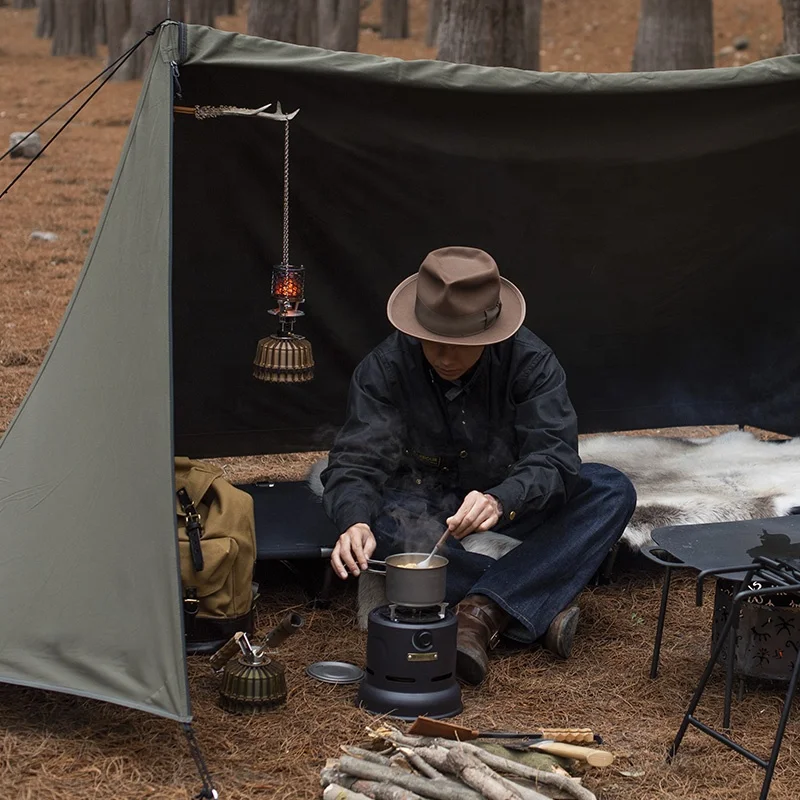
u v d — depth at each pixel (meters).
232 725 3.03
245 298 4.43
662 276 4.87
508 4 8.09
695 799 2.75
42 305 8.08
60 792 2.68
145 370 3.04
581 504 3.61
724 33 22.14
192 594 3.43
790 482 4.62
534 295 4.80
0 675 3.02
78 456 3.15
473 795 2.54
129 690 2.87
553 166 4.33
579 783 2.66
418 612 3.15
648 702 3.27
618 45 23.36
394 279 4.59
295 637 3.66
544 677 3.41
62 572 3.07
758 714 3.20
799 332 5.20
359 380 3.67
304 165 4.18
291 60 3.59
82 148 14.02
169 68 3.30
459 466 3.73
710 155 4.41
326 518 4.17
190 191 4.14
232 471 5.25
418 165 4.25
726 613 3.33
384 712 3.10
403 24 24.42
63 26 23.47
